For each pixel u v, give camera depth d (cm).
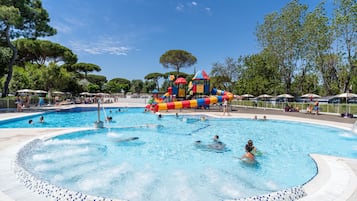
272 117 1524
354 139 934
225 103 1658
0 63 2050
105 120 1421
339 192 329
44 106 2228
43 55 3338
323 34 2231
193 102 1481
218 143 843
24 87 2650
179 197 399
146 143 829
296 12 2434
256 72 3412
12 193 310
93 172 515
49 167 535
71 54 3647
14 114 1412
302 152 729
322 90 3447
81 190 421
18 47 3030
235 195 410
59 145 730
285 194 306
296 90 2923
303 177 503
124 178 486
